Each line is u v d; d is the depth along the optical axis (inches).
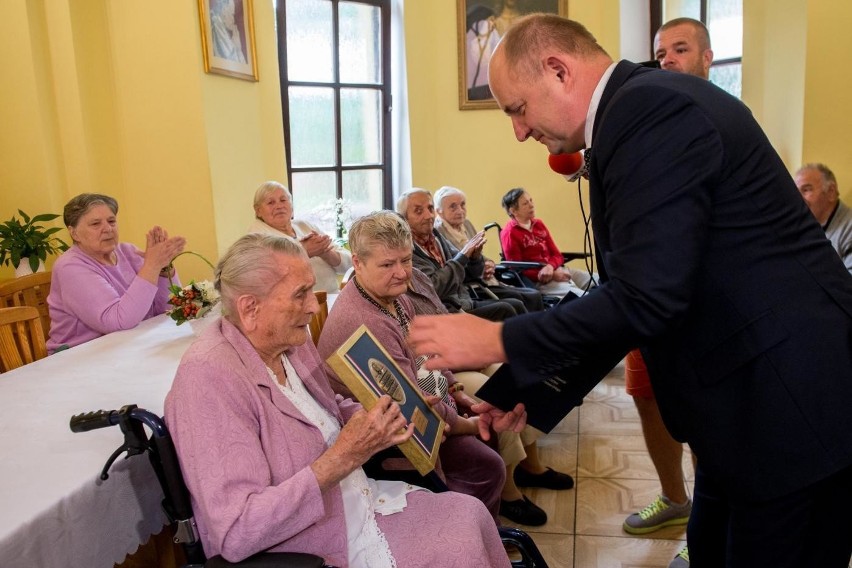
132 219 146.4
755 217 41.9
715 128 40.4
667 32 99.3
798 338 41.9
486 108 194.7
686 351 45.1
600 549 89.0
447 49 193.9
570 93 46.5
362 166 195.8
